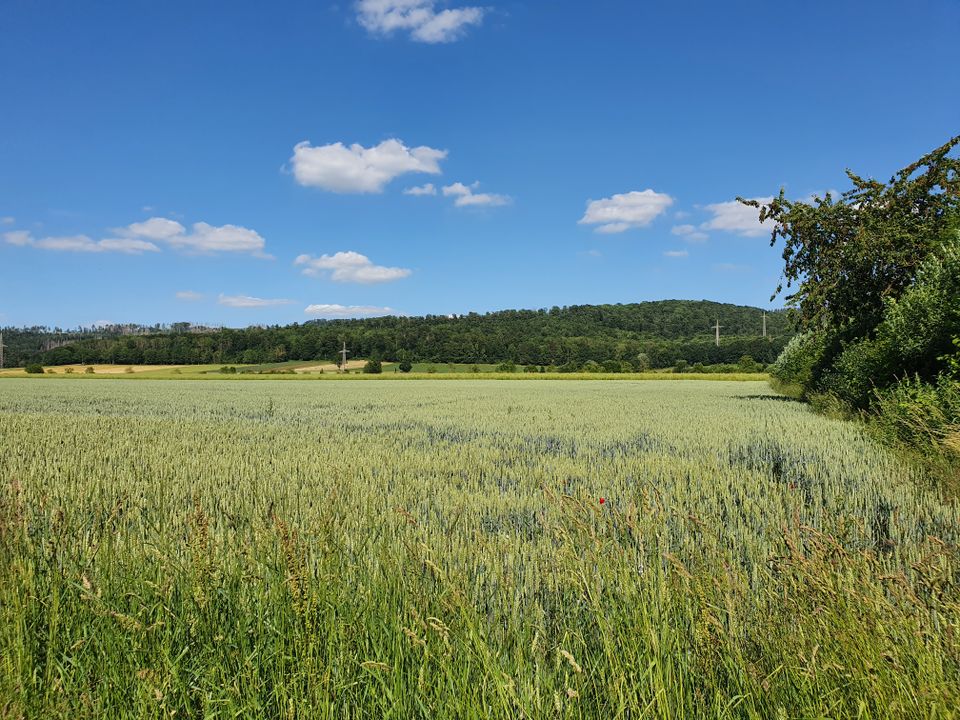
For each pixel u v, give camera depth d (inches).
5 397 1245.1
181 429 589.9
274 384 2108.8
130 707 97.7
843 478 313.7
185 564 138.7
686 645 105.3
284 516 212.5
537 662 101.7
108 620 110.7
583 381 2481.5
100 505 242.1
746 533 193.2
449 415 770.2
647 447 450.0
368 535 178.2
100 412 849.5
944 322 543.5
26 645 107.0
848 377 772.6
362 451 426.6
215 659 105.0
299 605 108.2
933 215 866.1
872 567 140.1
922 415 391.2
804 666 96.7
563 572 139.6
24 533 156.3
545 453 420.8
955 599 122.4
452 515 219.3
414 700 95.1
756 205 975.0
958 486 262.5
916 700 86.3
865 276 885.2
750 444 462.0
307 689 96.8
